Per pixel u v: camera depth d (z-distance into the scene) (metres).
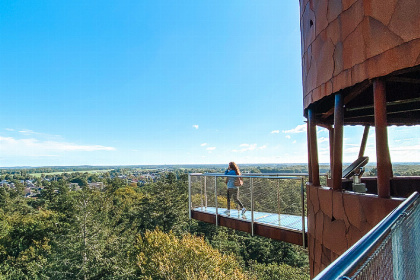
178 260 15.23
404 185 3.75
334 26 2.65
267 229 4.30
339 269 0.59
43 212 32.50
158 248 18.23
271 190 4.59
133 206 36.44
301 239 3.86
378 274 0.80
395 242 1.04
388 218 1.04
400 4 1.81
